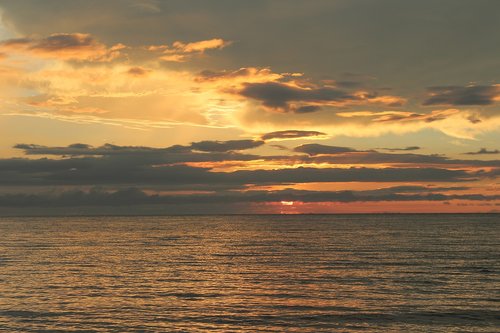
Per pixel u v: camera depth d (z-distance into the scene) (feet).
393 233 456.86
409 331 108.78
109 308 127.95
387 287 156.76
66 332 107.04
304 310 126.62
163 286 160.56
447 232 467.11
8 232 516.73
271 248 302.86
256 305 132.57
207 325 113.29
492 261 219.82
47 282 166.20
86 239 395.34
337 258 238.89
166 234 479.82
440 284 161.07
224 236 443.73
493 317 118.83
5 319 116.57
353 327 112.06
